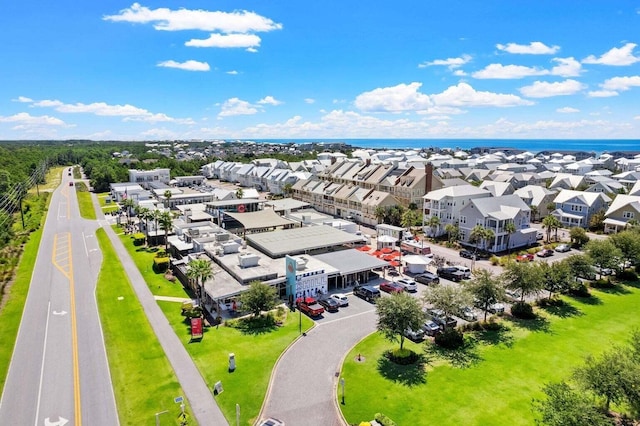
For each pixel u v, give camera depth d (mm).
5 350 43969
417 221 99125
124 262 75125
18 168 176500
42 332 48062
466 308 46938
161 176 180250
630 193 108500
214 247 72812
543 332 47625
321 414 33469
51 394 36531
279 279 57531
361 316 52344
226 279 57969
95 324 50000
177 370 39938
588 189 125438
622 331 47656
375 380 38156
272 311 53312
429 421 32469
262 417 33125
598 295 59031
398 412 33594
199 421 32719
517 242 85438
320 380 38250
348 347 44375
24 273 69125
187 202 133000
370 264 64875
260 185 176250
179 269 66625
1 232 86250
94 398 35938
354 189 116750
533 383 37469
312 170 177500
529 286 50938
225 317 52188
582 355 42312
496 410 33719
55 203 137500
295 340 45906
